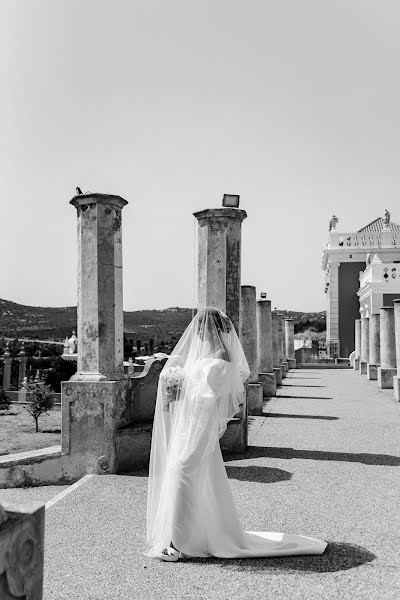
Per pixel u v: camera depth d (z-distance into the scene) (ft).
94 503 22.15
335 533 18.43
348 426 41.96
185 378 16.57
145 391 30.25
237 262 37.17
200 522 16.17
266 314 65.72
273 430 40.14
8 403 142.82
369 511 20.81
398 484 24.73
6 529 7.39
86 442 27.53
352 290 159.63
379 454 31.32
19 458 27.76
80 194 28.48
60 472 27.73
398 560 16.06
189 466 15.99
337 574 15.06
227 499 16.47
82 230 28.55
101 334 28.19
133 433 28.25
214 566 15.58
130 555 16.53
